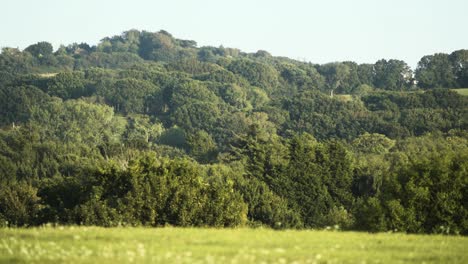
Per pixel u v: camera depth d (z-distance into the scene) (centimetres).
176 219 14300
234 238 5612
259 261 4497
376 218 9806
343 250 5100
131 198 14175
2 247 5078
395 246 5328
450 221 9700
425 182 10125
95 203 13975
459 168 10444
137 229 6481
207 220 14462
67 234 5753
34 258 4600
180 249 4928
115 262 4381
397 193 10369
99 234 5759
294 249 5047
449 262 4662
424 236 6266
